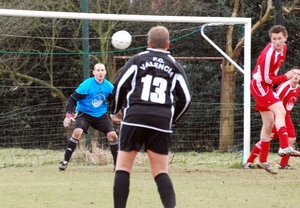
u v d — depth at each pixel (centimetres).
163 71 1647
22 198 2145
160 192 1630
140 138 1639
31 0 4791
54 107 4984
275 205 2061
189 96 1675
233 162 3597
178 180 2698
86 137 3759
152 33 1689
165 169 1664
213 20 3331
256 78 2809
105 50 4850
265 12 5416
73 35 4956
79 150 3709
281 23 4062
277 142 4703
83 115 3042
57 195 2217
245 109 3369
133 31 4928
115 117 1814
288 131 3262
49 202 2069
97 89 3005
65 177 2761
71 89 5112
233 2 5459
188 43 5153
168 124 1642
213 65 5159
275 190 2406
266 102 2791
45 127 4853
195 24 5019
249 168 3247
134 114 1623
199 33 5141
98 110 3042
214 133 4688
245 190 2398
